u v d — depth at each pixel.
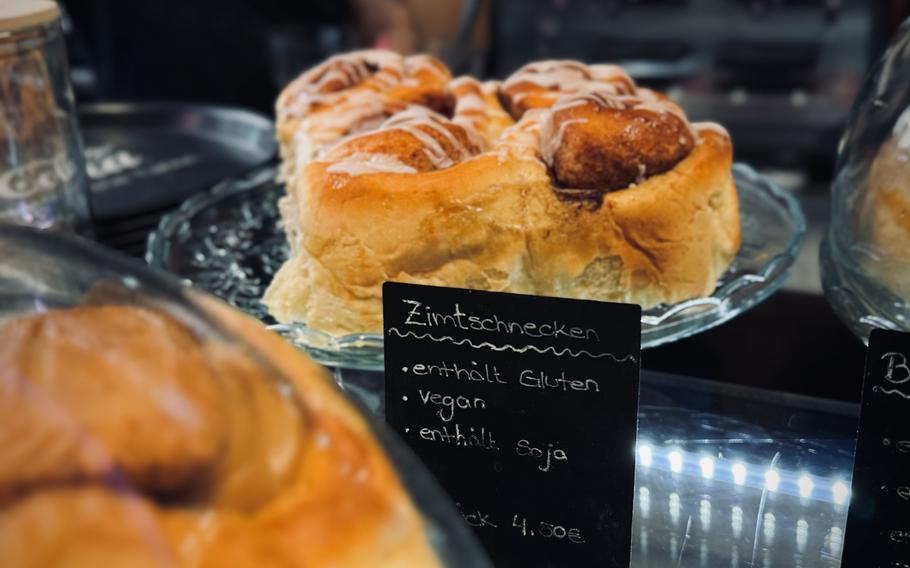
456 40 0.62
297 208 0.28
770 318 0.29
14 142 0.27
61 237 0.15
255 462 0.11
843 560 0.19
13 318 0.13
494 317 0.19
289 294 0.26
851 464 0.22
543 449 0.20
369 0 0.64
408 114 0.27
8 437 0.10
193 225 0.32
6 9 0.26
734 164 0.34
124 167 0.38
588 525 0.20
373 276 0.25
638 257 0.26
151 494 0.10
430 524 0.12
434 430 0.21
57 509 0.10
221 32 0.67
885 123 0.23
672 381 0.25
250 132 0.41
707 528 0.21
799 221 0.29
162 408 0.11
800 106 0.69
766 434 0.23
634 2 0.69
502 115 0.29
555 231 0.25
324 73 0.33
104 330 0.12
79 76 0.70
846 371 0.26
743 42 0.68
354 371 0.26
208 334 0.13
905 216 0.22
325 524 0.11
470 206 0.24
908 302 0.23
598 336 0.19
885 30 0.64
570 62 0.31
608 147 0.25
